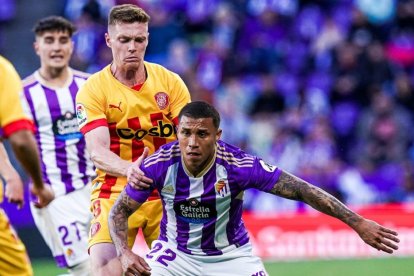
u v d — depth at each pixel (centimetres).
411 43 5825
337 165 4991
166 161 2041
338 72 5491
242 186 2048
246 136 5234
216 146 2048
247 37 5769
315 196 2012
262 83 5425
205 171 2036
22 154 1905
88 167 2916
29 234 4122
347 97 5422
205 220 2078
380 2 5803
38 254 4128
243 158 2048
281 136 5178
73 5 5841
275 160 5131
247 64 5616
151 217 2325
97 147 2227
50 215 2856
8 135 1892
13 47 6047
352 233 4156
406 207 4231
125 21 2223
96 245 2225
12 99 1894
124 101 2278
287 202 4659
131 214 2123
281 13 5825
